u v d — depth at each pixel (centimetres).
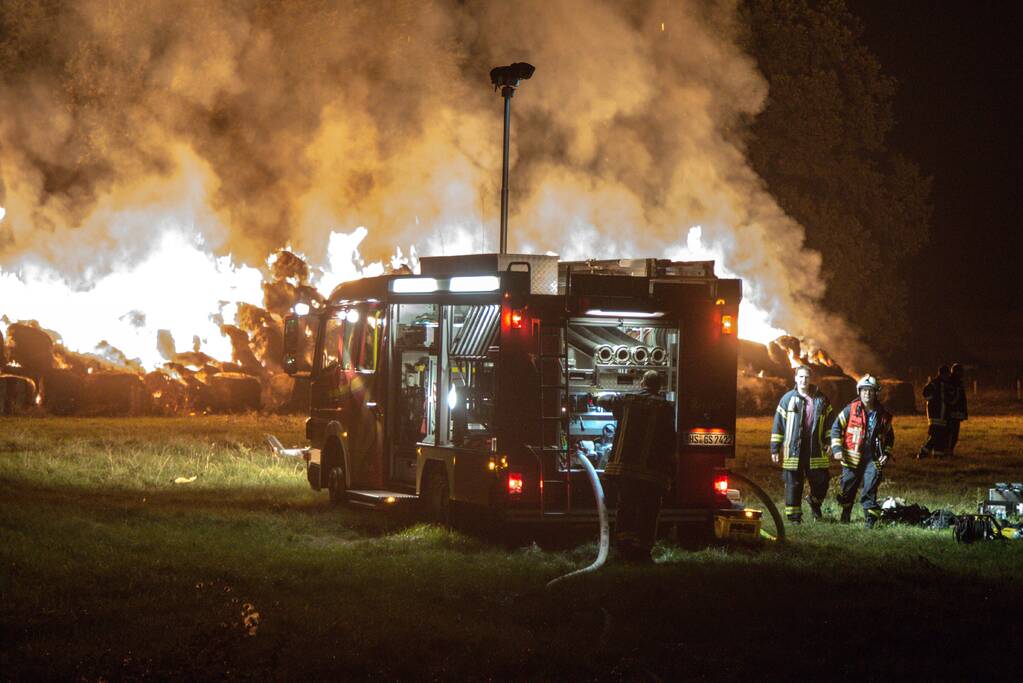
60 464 2934
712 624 1361
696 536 1998
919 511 2244
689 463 1981
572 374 2009
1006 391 7256
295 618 1325
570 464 1898
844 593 1556
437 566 1680
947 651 1262
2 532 1845
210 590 1466
